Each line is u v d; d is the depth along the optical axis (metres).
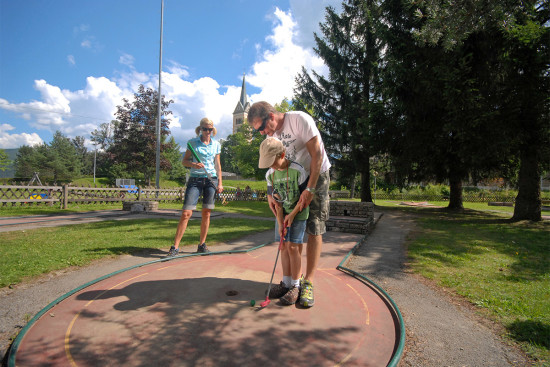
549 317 2.34
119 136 26.19
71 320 1.95
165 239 4.98
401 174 14.16
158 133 16.81
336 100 17.91
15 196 10.98
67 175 52.03
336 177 19.16
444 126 9.23
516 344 1.94
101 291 2.46
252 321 1.98
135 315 2.03
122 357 1.55
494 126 8.42
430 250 4.87
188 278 2.84
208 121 3.93
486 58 8.49
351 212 7.87
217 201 19.69
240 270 3.16
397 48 10.77
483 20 4.61
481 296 2.80
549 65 7.85
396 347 1.77
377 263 4.02
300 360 1.58
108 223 6.88
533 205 9.46
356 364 1.57
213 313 2.08
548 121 8.27
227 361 1.54
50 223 6.79
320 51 17.25
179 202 17.59
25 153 65.38
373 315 2.19
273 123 2.30
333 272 3.34
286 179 2.31
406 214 12.23
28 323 1.88
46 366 1.48
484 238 6.22
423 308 2.51
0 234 5.16
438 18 4.62
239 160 30.66
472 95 8.35
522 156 9.62
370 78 16.31
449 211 14.12
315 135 2.25
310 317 2.09
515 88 8.27
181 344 1.68
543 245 5.49
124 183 43.19
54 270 3.14
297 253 2.34
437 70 8.79
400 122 12.59
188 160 3.98
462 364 1.69
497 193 26.88
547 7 7.61
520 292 2.95
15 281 2.75
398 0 11.00
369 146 14.12
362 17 16.08
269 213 11.78
